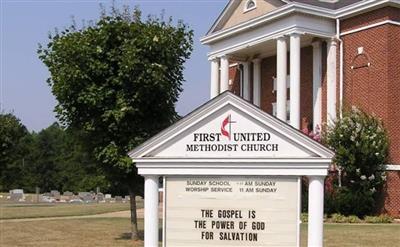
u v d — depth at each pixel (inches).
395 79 1116.5
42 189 3506.4
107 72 613.0
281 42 1252.5
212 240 314.0
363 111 1095.0
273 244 305.7
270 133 309.0
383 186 1073.5
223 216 313.1
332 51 1223.5
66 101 625.3
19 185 3452.3
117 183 649.0
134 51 602.9
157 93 626.2
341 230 764.0
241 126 313.1
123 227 822.5
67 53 614.2
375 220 984.3
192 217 317.1
